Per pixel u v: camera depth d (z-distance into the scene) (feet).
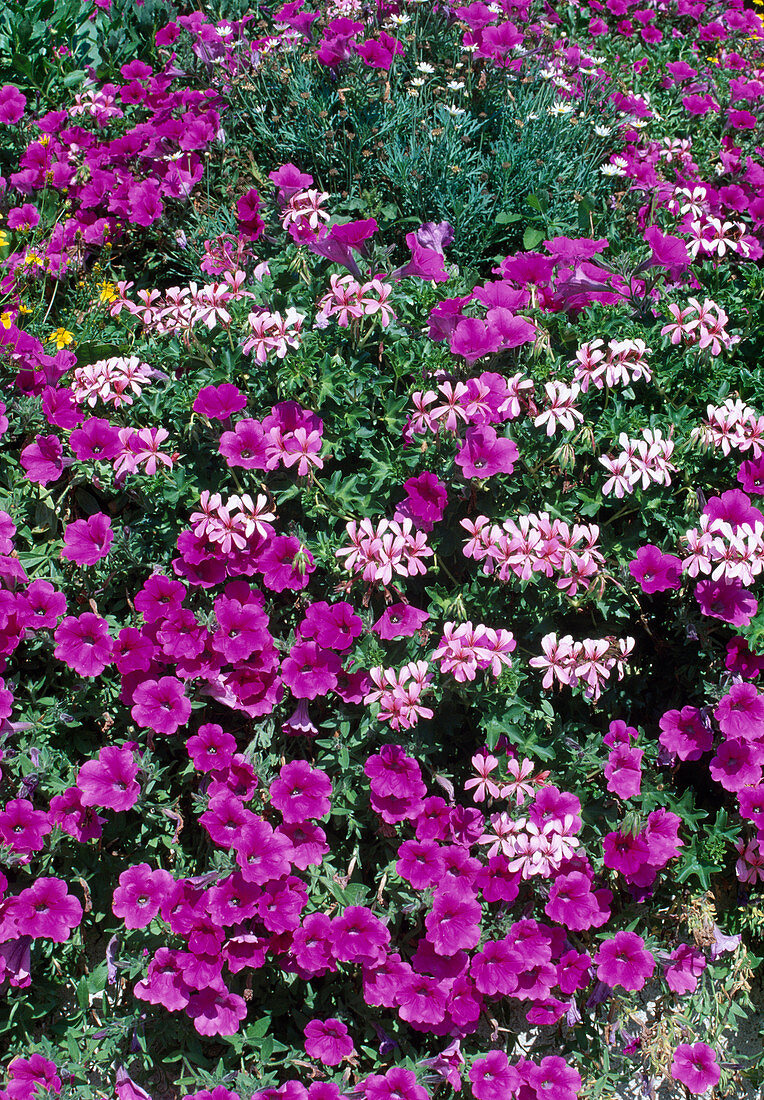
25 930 7.93
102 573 8.60
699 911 8.27
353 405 8.59
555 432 8.54
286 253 9.28
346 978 8.23
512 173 10.06
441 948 7.93
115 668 8.54
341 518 8.60
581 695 8.62
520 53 10.54
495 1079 7.98
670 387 8.83
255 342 8.45
